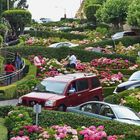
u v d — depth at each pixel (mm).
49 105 24812
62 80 26656
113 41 60750
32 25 85438
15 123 18984
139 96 28188
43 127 19281
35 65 39219
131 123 20250
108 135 18344
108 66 44188
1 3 78500
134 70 43156
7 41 60188
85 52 47469
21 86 31734
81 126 19047
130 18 68562
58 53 46844
